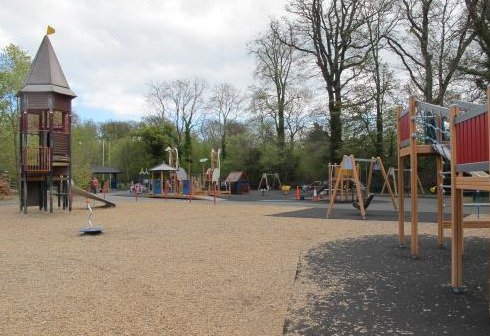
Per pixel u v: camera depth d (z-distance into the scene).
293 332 4.53
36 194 20.14
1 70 32.28
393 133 37.97
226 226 13.09
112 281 6.48
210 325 4.69
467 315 5.00
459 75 29.80
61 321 4.79
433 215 16.22
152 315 4.99
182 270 7.18
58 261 8.03
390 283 6.40
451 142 5.93
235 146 53.72
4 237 11.48
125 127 80.94
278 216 16.27
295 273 7.00
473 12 25.50
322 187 37.06
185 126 62.38
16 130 33.00
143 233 11.77
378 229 12.21
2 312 5.11
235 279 6.61
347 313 5.11
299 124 49.56
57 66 20.17
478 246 9.32
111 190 56.94
